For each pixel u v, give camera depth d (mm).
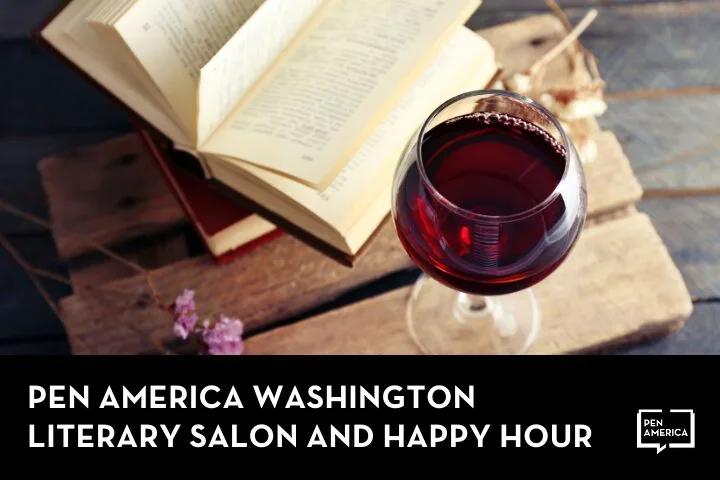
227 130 745
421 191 583
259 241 833
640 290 804
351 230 738
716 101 958
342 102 718
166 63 701
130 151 890
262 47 722
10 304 913
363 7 765
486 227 569
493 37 921
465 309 809
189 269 833
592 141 848
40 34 762
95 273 843
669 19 1013
